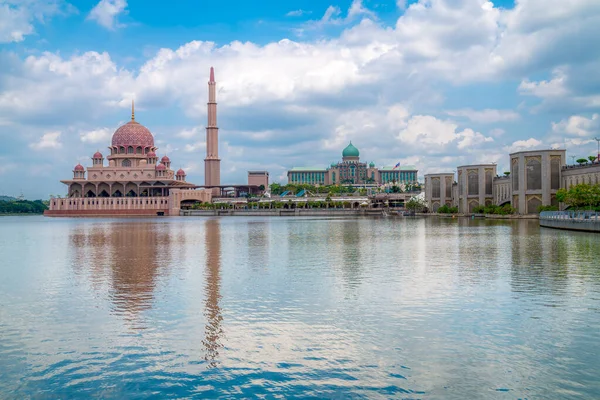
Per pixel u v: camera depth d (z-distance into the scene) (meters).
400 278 40.41
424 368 20.91
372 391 18.97
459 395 18.58
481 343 23.70
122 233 108.44
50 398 18.77
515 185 176.50
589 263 48.19
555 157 166.25
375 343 23.81
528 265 47.22
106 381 20.08
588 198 120.56
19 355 22.80
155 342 24.27
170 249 67.06
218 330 25.98
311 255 57.88
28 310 30.47
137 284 38.50
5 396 18.91
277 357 22.22
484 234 91.50
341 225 142.00
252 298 33.06
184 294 34.53
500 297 32.88
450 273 42.88
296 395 18.73
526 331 25.41
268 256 57.06
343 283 38.25
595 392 18.69
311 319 27.81
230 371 20.84
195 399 18.56
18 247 73.62
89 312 29.83
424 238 84.00
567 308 29.84
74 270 46.72
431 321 27.23
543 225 119.25
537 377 19.94
